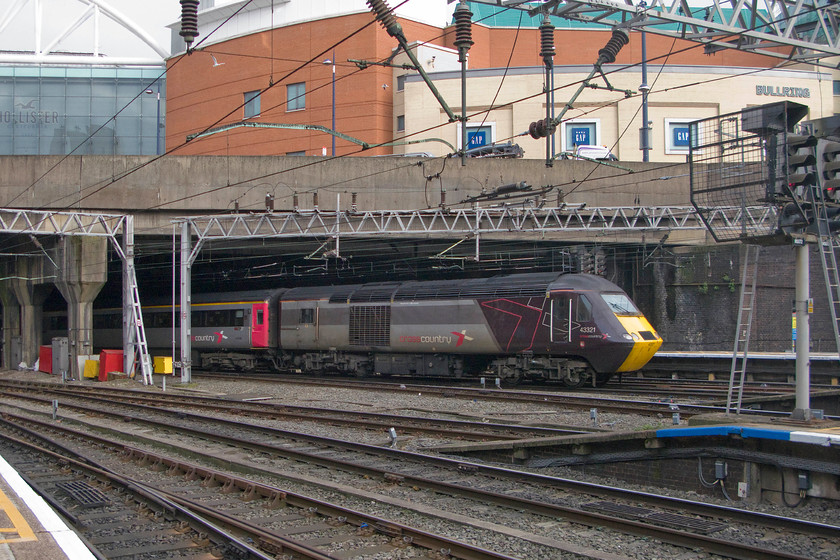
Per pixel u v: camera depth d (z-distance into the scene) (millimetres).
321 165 37750
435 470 15156
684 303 44219
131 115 75125
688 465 13898
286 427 21531
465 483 13969
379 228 32094
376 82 58500
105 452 18125
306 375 41438
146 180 38000
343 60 59625
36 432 20781
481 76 55875
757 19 21656
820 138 13664
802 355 13430
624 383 33969
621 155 54750
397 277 52000
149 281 58188
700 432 13398
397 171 37938
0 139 73750
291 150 61531
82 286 39625
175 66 68812
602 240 40562
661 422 20391
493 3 17719
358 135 59031
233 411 24969
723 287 43625
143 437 19391
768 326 43000
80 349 39875
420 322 34531
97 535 10727
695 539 9875
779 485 12633
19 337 47500
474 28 62406
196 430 20125
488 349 32469
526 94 55312
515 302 31625
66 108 74562
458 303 33375
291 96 61969
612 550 10023
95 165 38062
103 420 23797
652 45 63031
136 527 11102
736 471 13141
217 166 38031
